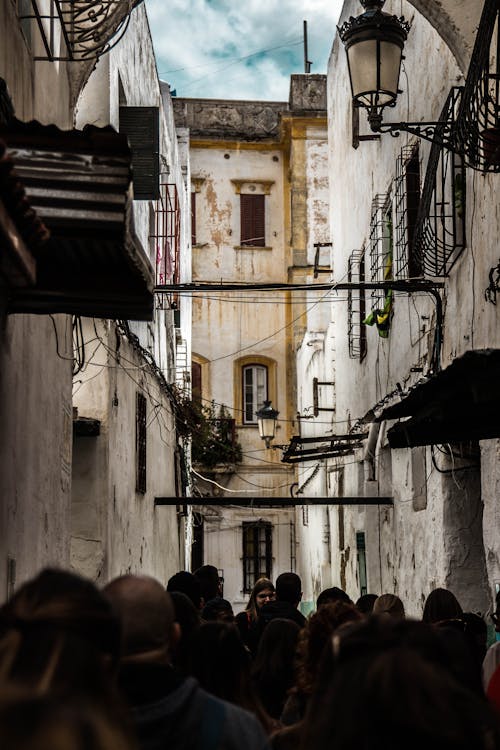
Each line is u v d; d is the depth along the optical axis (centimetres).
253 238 3838
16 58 761
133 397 1594
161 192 2169
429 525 1457
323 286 1329
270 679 668
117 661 271
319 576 2802
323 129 3653
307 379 3083
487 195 1112
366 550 1967
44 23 897
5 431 700
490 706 250
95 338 1319
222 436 3628
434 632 266
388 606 771
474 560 1364
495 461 1093
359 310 2111
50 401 914
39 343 850
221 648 526
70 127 1067
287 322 3778
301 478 3331
